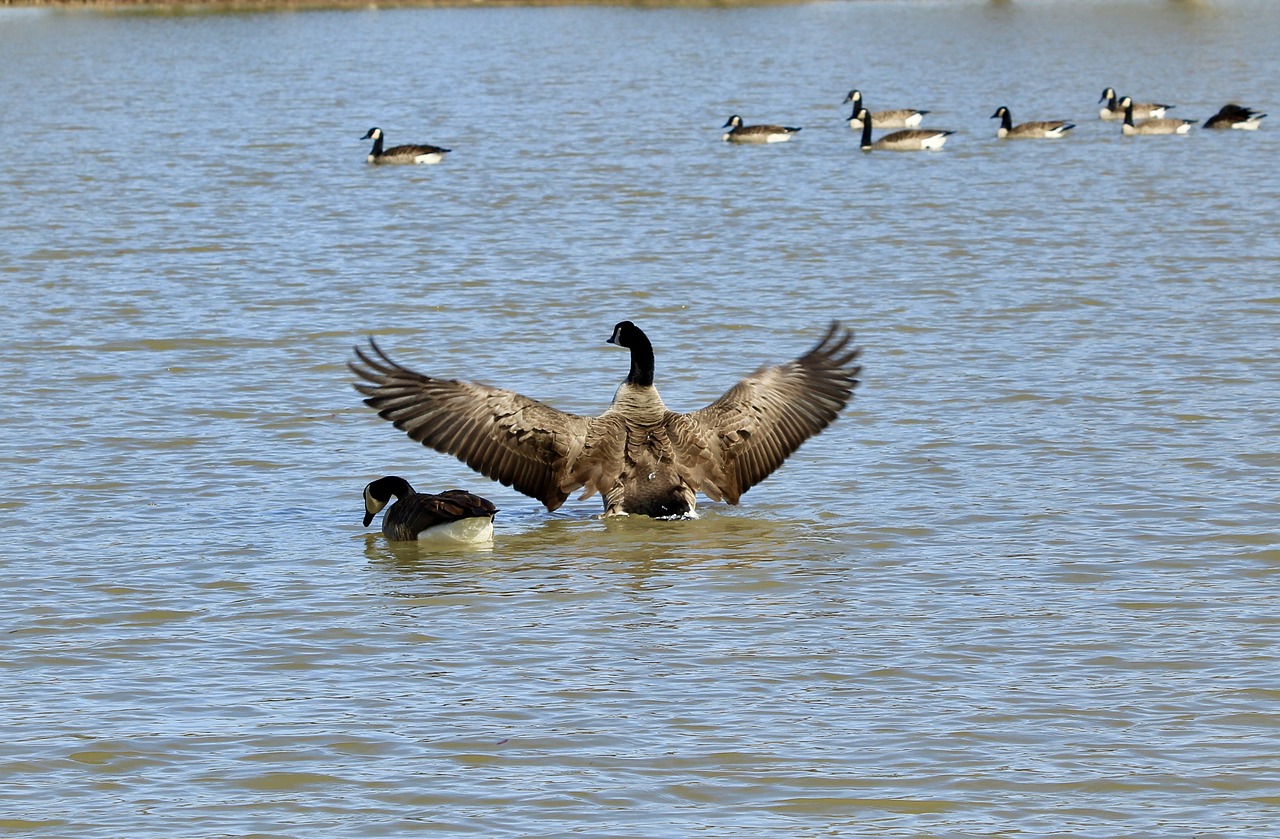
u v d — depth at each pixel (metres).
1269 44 86.94
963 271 29.62
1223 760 10.68
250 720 11.41
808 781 10.43
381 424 19.91
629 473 16.30
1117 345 23.41
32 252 32.03
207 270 30.31
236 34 97.06
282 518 16.42
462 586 14.36
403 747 10.97
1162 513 16.06
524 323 25.66
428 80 73.00
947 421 19.67
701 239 33.72
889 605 13.72
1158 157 48.53
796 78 74.69
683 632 13.13
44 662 12.47
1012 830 9.80
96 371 22.31
